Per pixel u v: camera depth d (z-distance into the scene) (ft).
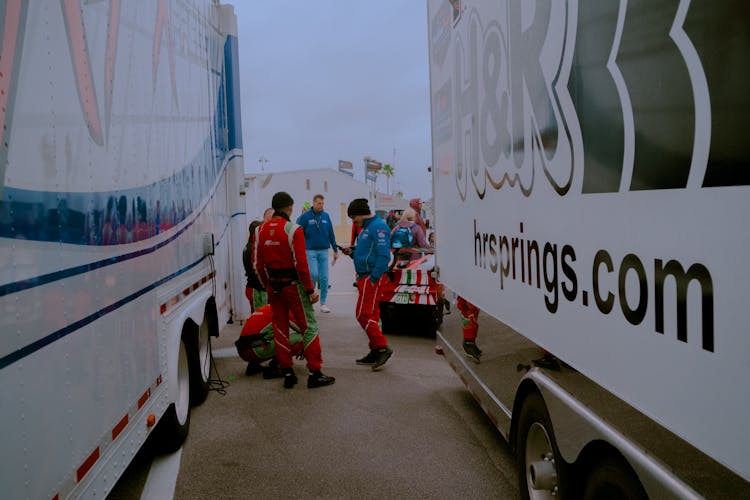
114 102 10.05
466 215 14.03
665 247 5.55
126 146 10.62
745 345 4.48
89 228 8.55
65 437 7.39
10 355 6.08
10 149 6.32
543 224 8.84
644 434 6.06
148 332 11.60
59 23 7.80
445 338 17.04
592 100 7.06
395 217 60.54
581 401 7.69
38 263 6.84
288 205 20.21
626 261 6.31
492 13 11.34
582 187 7.41
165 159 13.70
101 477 8.64
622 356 6.48
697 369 5.09
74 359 7.75
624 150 6.30
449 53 15.37
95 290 8.66
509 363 10.91
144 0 12.26
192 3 18.16
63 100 7.84
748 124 4.39
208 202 20.17
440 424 16.34
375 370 22.48
